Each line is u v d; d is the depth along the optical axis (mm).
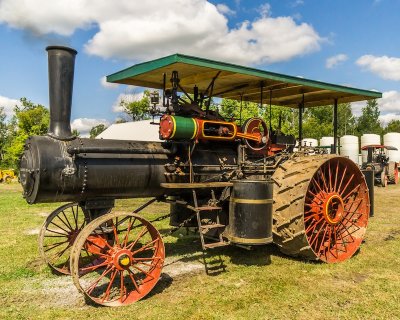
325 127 48219
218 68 5184
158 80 6473
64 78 4621
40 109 36062
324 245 5918
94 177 4617
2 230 8273
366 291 4562
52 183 4383
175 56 4762
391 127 63812
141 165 5000
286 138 6984
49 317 3955
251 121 6012
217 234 5766
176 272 5320
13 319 3906
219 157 5840
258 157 6383
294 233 5246
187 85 6938
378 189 17344
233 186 5176
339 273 5195
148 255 6172
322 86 6809
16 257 6141
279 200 5355
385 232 7688
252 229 4984
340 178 6434
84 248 4875
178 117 5051
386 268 5402
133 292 4457
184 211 6027
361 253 6125
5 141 50438
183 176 5410
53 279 5164
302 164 5582
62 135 4617
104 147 4770
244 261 5770
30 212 10977
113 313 4027
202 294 4512
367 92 7844
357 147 23641
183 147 5410
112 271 4484
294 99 8680
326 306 4168
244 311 4051
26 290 4762
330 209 5832
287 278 5016
